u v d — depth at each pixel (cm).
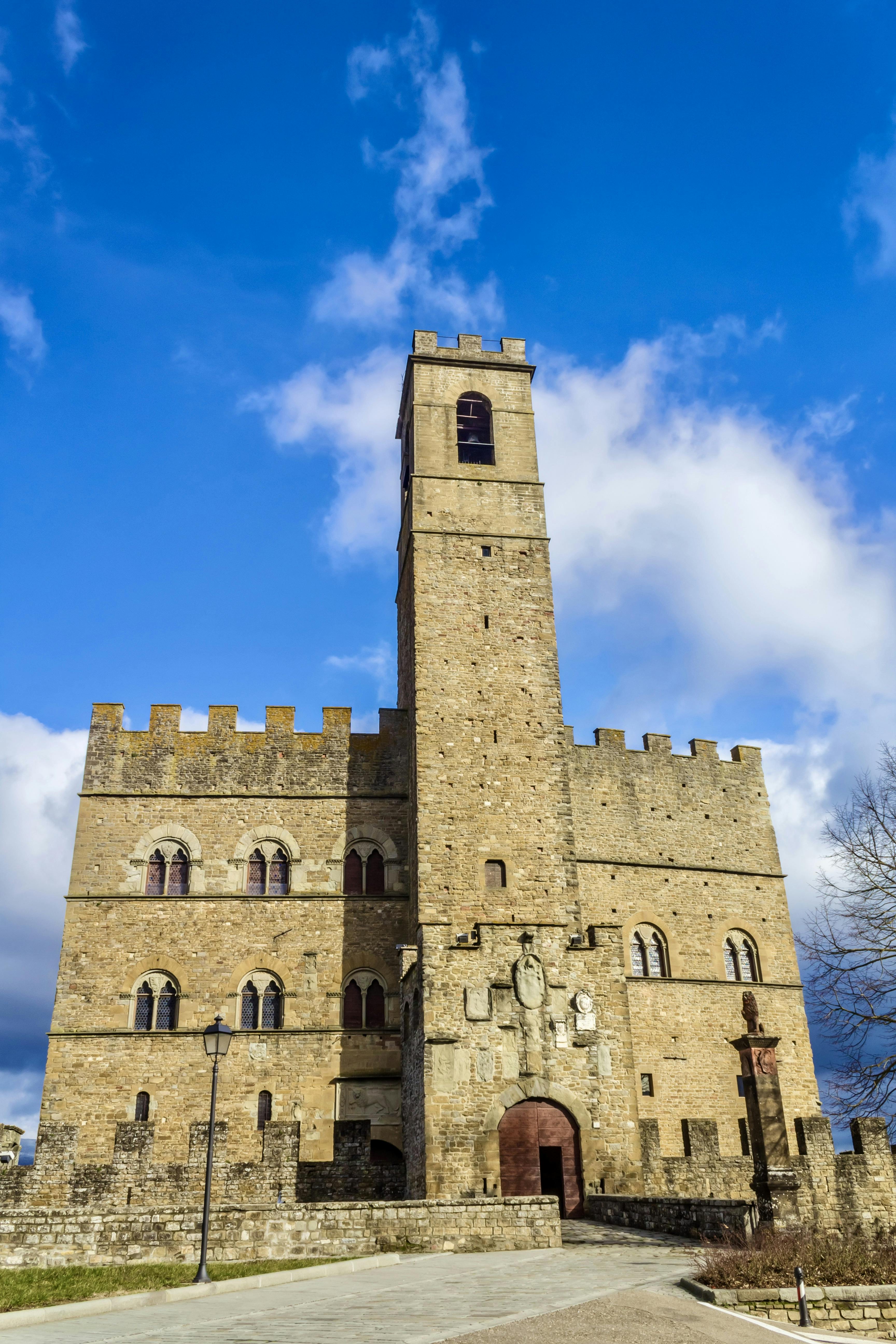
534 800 4031
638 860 4584
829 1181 3453
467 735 4109
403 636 4847
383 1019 4044
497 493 4606
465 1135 3234
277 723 4484
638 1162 3312
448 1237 2523
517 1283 1923
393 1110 3869
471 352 4922
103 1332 1495
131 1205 3034
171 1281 2045
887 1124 2725
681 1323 1550
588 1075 3378
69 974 3984
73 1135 3228
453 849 3906
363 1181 3334
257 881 4231
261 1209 2505
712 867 4709
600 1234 2794
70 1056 3856
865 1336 1661
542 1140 3281
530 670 4266
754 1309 1711
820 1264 1873
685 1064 4300
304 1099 3866
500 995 3422
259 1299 1841
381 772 4453
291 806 4353
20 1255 2427
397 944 4159
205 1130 3150
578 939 3609
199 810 4303
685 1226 2612
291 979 4053
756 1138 2322
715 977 4500
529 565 4475
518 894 3872
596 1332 1470
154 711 4450
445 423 4709
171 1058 3881
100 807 4269
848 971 2947
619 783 4709
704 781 4875
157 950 4053
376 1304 1722
